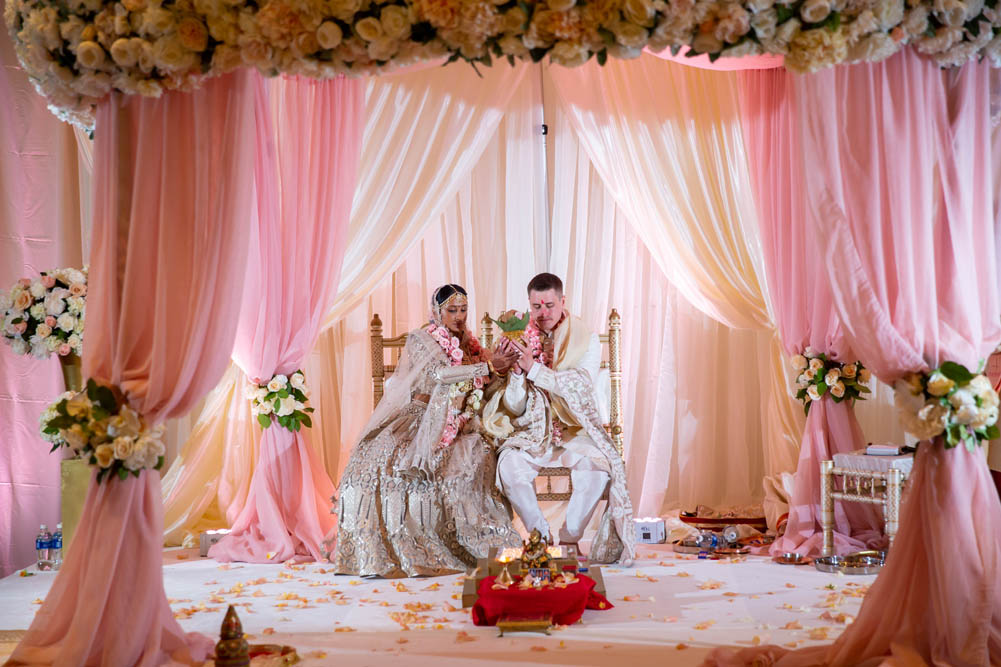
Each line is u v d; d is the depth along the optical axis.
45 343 5.21
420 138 6.27
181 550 5.86
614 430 6.11
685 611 4.28
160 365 3.57
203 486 6.16
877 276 3.46
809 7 3.18
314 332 5.77
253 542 5.56
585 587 4.14
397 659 3.64
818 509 5.54
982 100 3.58
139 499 3.60
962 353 3.44
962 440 3.42
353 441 6.45
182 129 3.64
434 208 6.29
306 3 3.25
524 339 5.61
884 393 6.34
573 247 6.55
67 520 5.14
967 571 3.32
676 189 6.15
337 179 5.70
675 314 6.55
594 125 6.31
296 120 5.63
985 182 3.57
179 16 3.38
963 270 3.49
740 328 6.26
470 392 5.56
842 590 4.62
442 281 6.59
